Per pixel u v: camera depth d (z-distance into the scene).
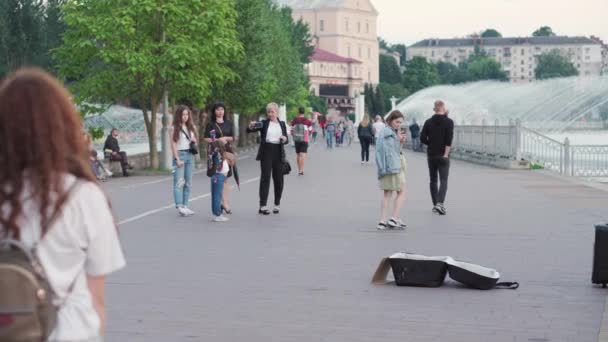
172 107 42.28
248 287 10.71
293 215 19.08
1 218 3.34
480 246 14.23
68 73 37.34
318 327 8.57
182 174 19.25
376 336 8.20
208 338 8.14
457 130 46.69
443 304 9.67
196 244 14.56
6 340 3.24
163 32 35.81
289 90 76.25
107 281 11.12
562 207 20.53
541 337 8.17
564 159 33.31
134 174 35.97
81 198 3.41
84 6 35.78
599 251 10.56
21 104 3.37
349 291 10.45
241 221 18.00
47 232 3.36
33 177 3.35
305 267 12.21
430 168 19.47
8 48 45.34
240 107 50.03
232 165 18.23
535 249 13.88
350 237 15.44
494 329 8.49
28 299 3.24
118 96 37.38
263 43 49.78
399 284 10.80
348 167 39.03
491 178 30.73
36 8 46.88
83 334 3.42
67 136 3.45
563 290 10.49
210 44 35.78
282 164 19.33
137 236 15.65
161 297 10.09
